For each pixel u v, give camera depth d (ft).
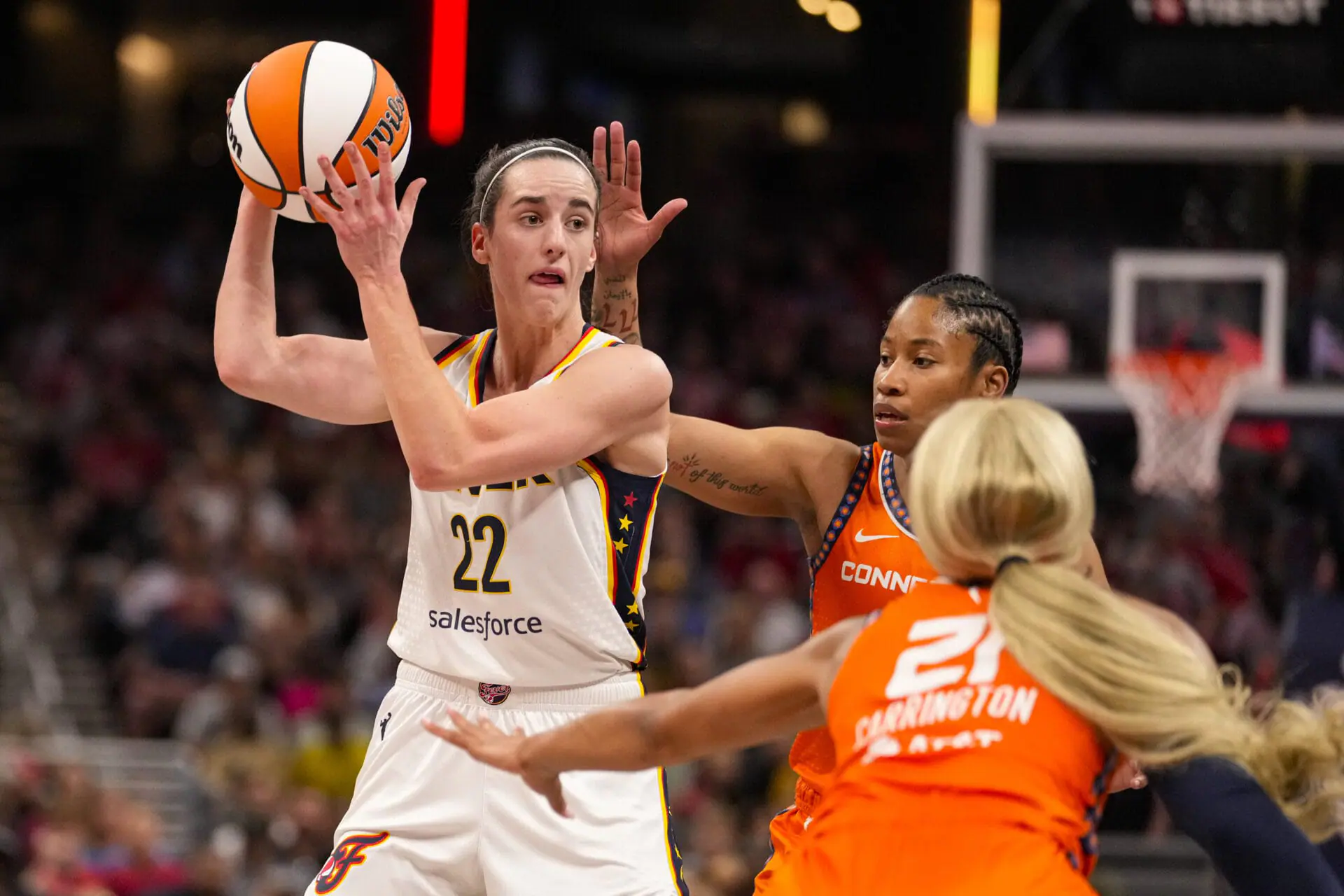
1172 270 72.08
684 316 159.33
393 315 26.66
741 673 22.84
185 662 105.60
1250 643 81.87
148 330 152.35
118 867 78.69
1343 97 72.18
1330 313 70.79
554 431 27.20
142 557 119.44
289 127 28.84
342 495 125.49
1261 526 84.64
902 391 29.96
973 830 20.30
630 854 28.73
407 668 30.04
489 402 27.17
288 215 29.96
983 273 73.36
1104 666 20.59
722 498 32.58
